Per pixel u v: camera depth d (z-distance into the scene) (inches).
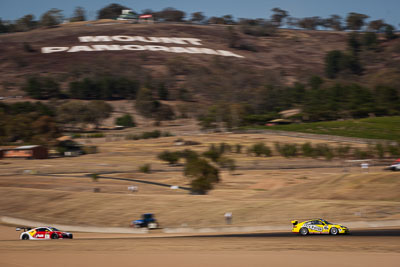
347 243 1770.4
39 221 3998.5
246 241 2011.6
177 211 3951.8
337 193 4389.8
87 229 3644.2
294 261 1302.9
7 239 3006.9
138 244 1962.4
